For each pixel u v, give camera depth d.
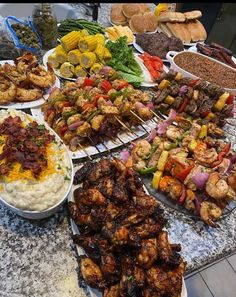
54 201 0.55
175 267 0.50
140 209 0.55
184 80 0.93
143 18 1.31
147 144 0.73
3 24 0.97
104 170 0.60
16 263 0.52
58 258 0.54
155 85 1.03
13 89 0.80
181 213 0.66
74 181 0.62
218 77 1.05
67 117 0.74
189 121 0.85
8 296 0.48
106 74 0.90
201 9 1.91
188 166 0.66
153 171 0.70
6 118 0.67
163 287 0.46
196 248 0.60
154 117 0.90
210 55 1.22
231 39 2.16
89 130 0.73
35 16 1.04
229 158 0.73
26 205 0.53
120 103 0.78
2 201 0.54
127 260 0.48
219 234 0.64
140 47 1.24
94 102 0.77
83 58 0.95
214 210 0.63
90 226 0.54
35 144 0.60
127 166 0.65
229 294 0.67
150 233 0.52
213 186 0.62
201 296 0.65
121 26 1.27
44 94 0.88
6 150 0.58
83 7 1.46
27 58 0.91
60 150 0.64
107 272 0.47
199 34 1.37
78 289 0.50
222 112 0.90
